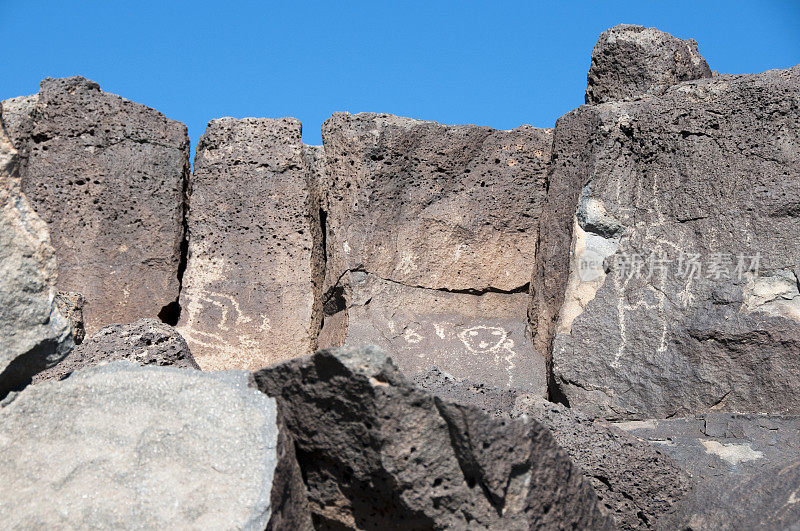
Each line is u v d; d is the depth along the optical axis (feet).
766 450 23.82
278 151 32.89
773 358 26.45
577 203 30.37
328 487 20.33
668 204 29.22
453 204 33.06
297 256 32.07
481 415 19.08
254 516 18.19
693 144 29.37
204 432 19.17
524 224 33.14
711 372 26.86
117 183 32.37
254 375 20.39
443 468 19.36
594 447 23.25
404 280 32.48
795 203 27.78
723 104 29.48
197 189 32.78
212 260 32.17
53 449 19.34
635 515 22.89
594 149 30.48
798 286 27.02
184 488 18.58
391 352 31.14
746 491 22.36
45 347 20.04
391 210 32.68
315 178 34.63
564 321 29.17
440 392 24.98
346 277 31.99
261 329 31.40
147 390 19.80
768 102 29.04
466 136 33.45
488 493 19.35
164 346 24.93
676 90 30.42
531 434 19.71
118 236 32.17
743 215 28.17
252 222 32.37
